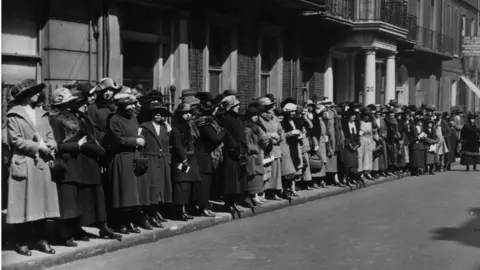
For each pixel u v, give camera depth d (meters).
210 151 10.31
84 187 8.03
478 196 14.52
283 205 12.41
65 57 10.94
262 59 17.94
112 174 8.50
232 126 10.74
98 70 11.60
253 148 11.41
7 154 7.49
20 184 7.18
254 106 11.84
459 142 24.27
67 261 7.49
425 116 20.59
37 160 7.26
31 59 10.39
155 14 13.31
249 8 16.48
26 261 6.97
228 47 16.03
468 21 41.56
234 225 10.30
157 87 13.16
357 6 21.70
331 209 12.23
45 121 7.54
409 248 8.61
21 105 7.38
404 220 10.96
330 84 21.91
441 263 7.73
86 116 8.09
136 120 8.77
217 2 15.05
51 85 10.58
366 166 16.77
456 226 10.40
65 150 7.62
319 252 8.28
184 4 13.89
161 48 13.55
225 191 10.66
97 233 8.71
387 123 18.41
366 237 9.36
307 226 10.27
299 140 12.96
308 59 20.36
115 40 11.81
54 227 8.93
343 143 15.38
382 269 7.39
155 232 8.91
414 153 19.67
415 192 15.26
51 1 10.60
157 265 7.45
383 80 26.67
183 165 9.67
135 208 8.89
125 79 12.60
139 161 8.52
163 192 9.39
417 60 31.73
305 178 13.85
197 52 14.66
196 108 10.36
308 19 19.16
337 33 21.81
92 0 11.45
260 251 8.30
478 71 44.34
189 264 7.52
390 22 23.52
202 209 10.41
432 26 33.66
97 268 7.26
